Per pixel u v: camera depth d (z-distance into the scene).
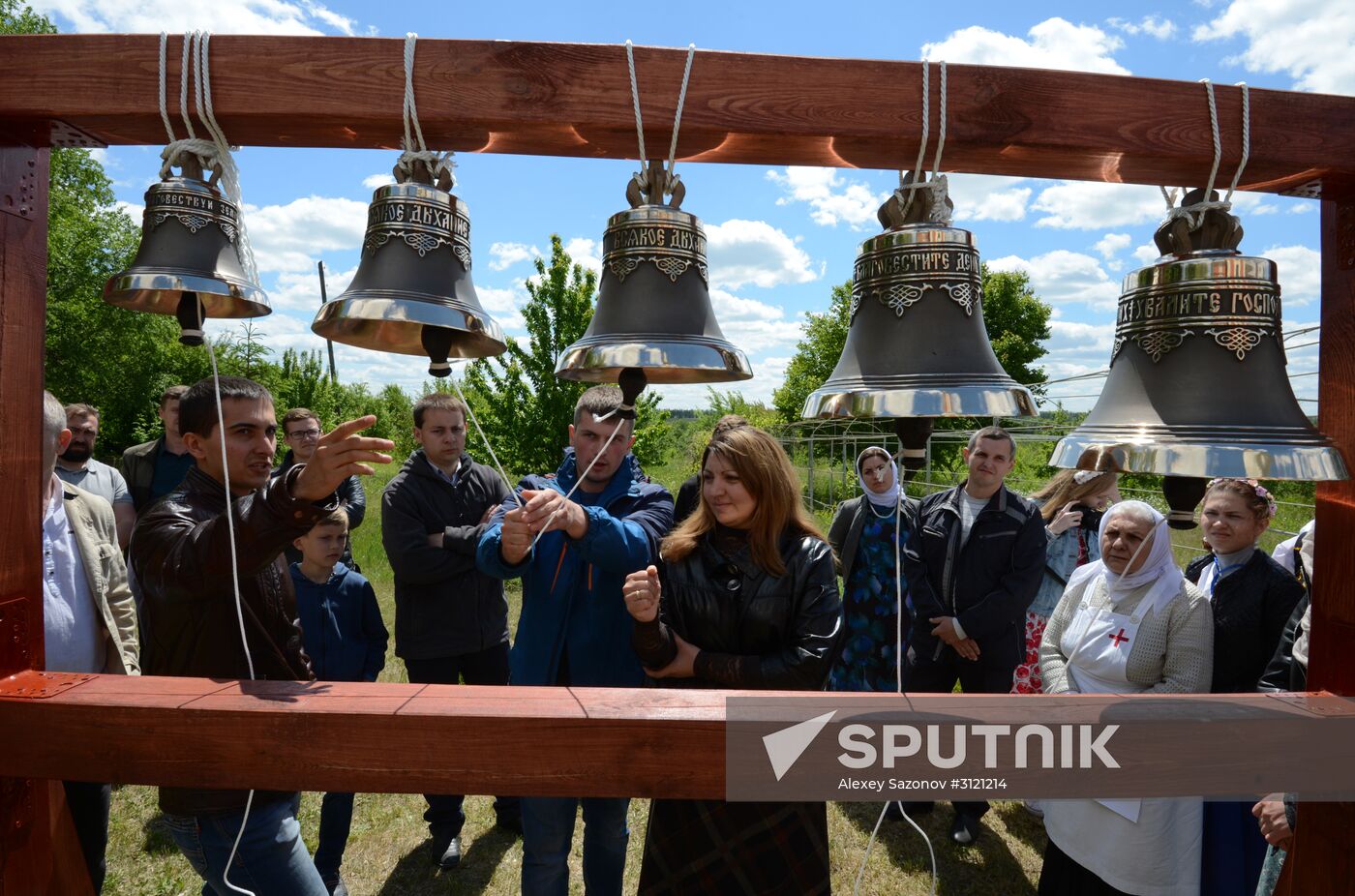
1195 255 1.29
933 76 1.31
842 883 3.27
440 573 3.21
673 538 2.07
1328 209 1.50
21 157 1.37
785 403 24.62
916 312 1.33
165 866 3.23
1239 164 1.36
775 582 1.92
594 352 1.32
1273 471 1.15
